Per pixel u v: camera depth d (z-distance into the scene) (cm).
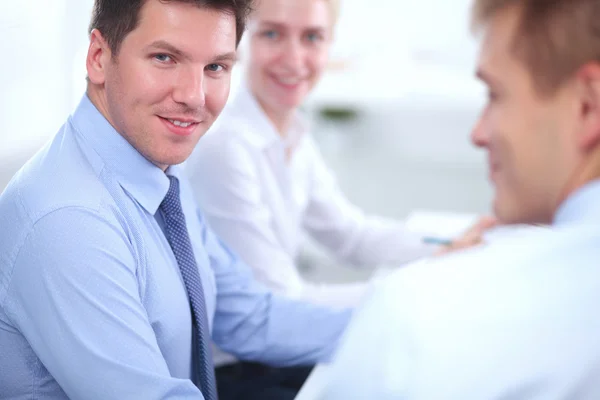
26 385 91
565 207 49
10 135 236
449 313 45
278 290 147
